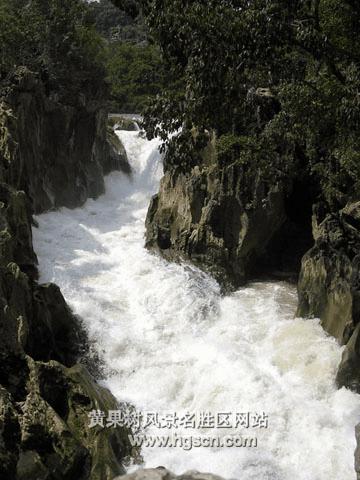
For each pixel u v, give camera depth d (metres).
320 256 19.31
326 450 14.26
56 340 18.23
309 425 14.94
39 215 26.88
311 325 18.78
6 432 13.66
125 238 26.50
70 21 33.88
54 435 13.91
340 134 16.42
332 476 13.74
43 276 21.84
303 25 14.25
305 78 17.31
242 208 22.97
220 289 22.27
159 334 19.28
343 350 16.69
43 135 28.22
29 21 33.88
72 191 29.59
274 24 13.55
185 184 24.72
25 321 16.27
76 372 15.40
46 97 28.56
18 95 26.31
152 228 25.45
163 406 16.38
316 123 16.22
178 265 23.59
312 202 23.36
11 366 15.53
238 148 21.53
